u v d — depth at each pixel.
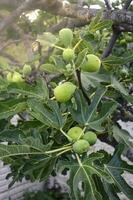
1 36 0.99
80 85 0.69
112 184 0.71
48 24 1.31
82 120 0.66
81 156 0.63
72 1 1.25
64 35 0.69
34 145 0.59
